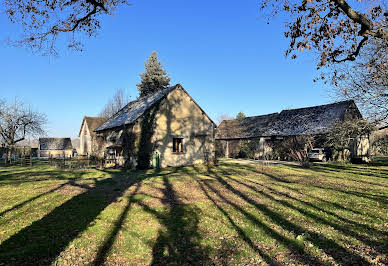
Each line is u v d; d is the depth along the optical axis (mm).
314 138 28109
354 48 8055
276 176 15711
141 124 21234
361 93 16109
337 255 4875
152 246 5336
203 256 4887
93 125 43812
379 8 7492
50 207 8438
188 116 24344
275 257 4812
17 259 4750
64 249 5195
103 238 5758
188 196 10000
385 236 5734
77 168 22344
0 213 7770
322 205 8391
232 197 9742
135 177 15750
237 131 38969
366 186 11977
